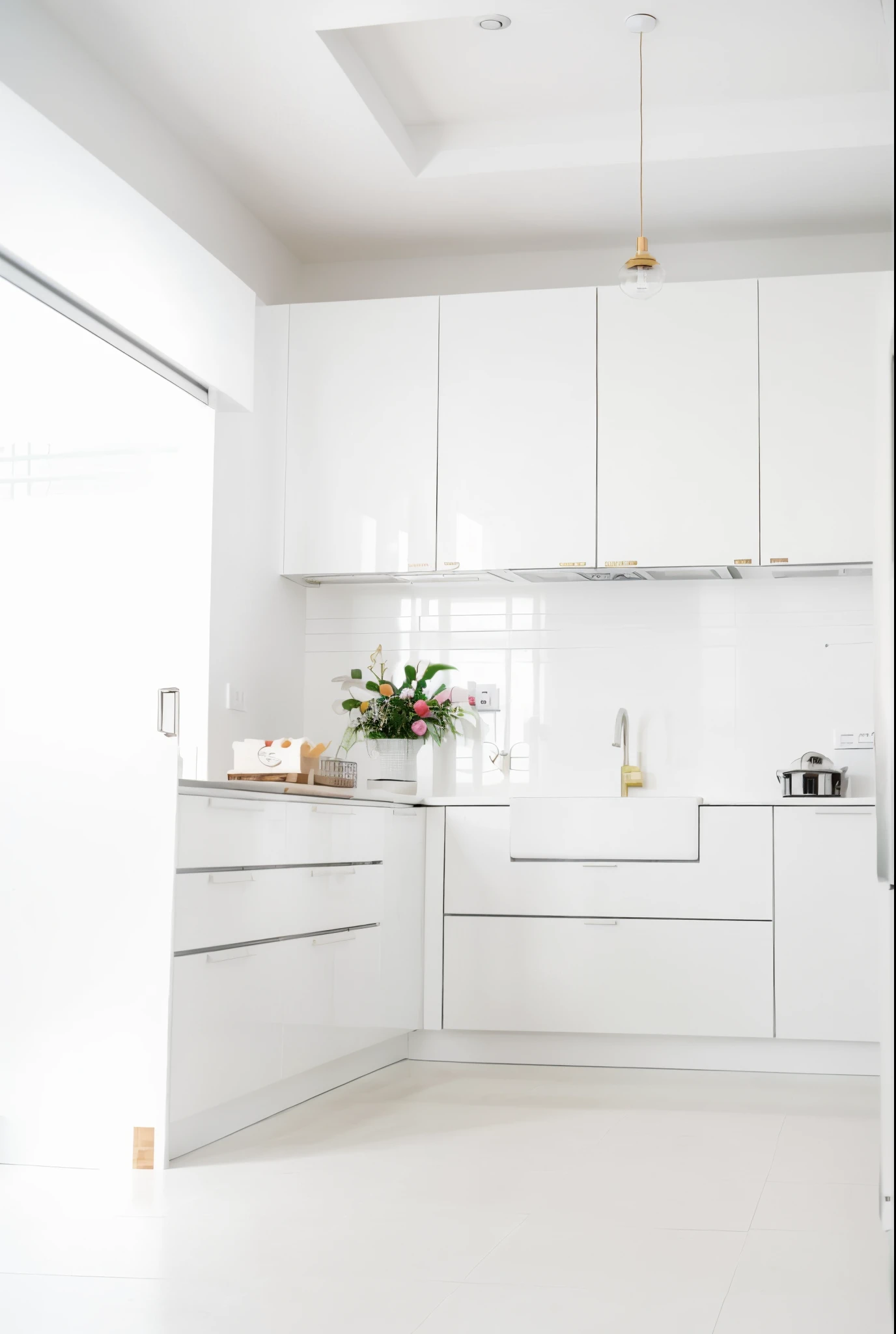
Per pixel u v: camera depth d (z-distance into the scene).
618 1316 1.74
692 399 4.31
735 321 4.30
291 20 3.42
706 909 3.99
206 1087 2.80
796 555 4.20
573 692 4.64
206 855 2.83
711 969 3.97
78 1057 2.70
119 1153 2.65
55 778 2.79
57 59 3.42
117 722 2.78
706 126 4.11
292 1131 3.02
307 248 4.89
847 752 4.39
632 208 4.50
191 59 3.61
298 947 3.28
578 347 4.40
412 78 3.96
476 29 3.68
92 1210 2.30
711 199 4.41
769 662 4.49
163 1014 2.67
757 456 4.25
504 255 4.91
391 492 4.48
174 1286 1.87
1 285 3.37
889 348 1.70
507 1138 2.94
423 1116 3.20
